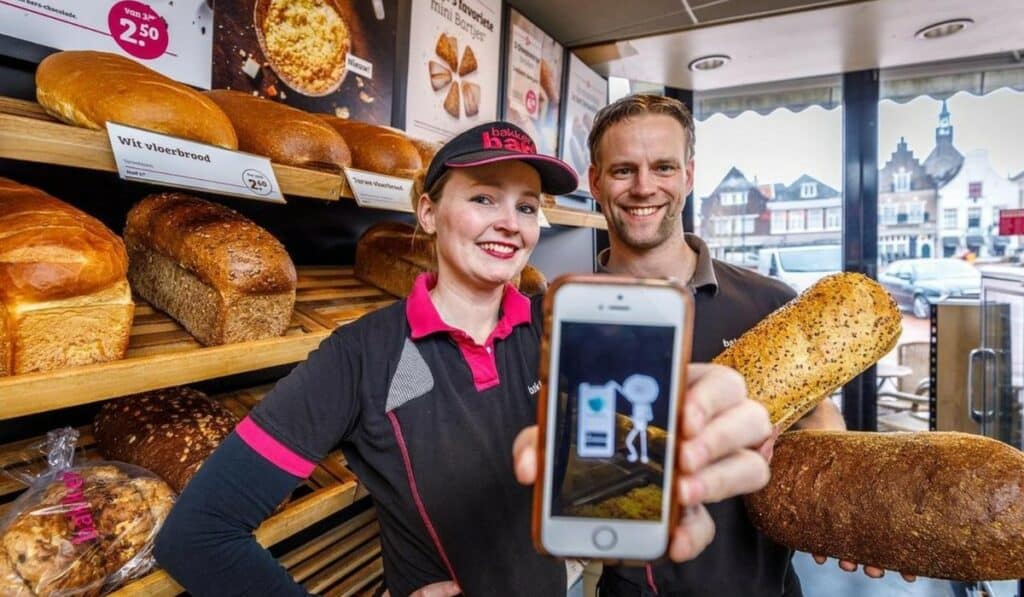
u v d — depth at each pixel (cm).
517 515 75
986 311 214
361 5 139
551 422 40
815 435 74
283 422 70
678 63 259
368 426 75
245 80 114
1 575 64
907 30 226
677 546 40
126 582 71
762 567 95
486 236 76
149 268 101
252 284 88
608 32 223
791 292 115
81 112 74
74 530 68
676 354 40
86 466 79
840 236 312
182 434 88
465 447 74
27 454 88
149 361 73
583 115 254
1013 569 59
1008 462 61
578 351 41
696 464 39
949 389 227
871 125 297
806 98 308
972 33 229
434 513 73
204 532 65
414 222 170
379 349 77
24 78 89
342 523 123
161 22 99
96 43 91
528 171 78
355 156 118
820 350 73
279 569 71
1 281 66
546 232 237
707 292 111
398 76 154
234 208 124
